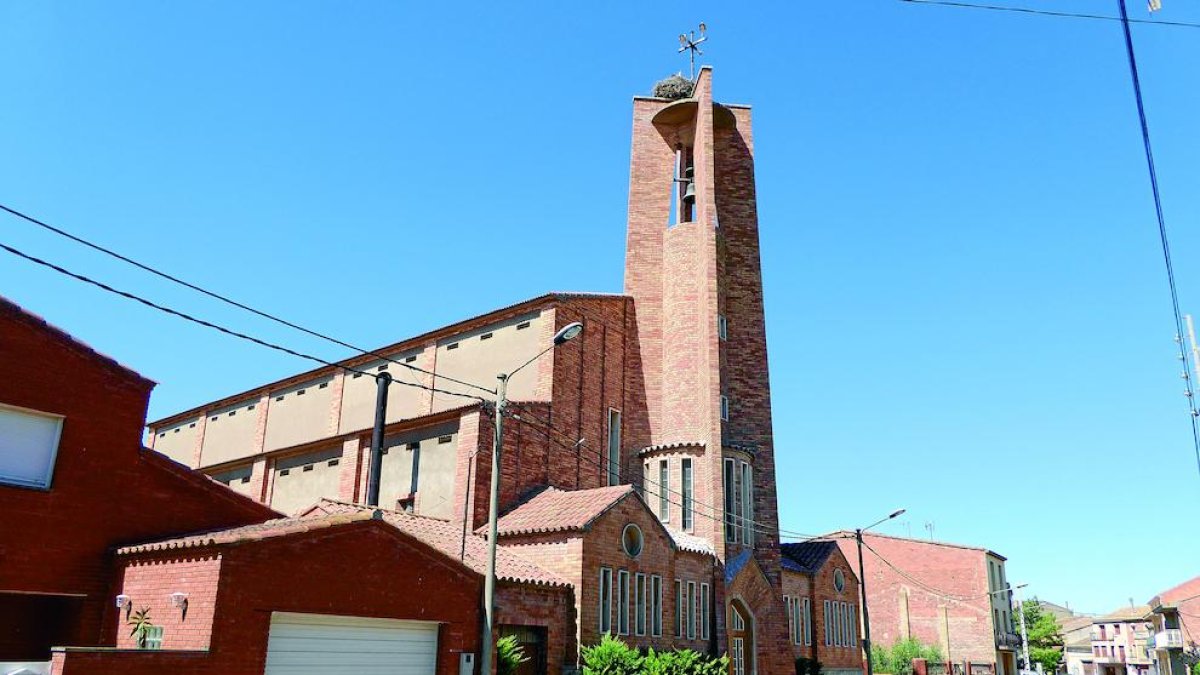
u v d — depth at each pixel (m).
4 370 14.97
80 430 15.91
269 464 36.09
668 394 34.94
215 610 13.58
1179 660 66.88
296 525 15.55
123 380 16.75
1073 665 109.12
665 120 39.34
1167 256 13.55
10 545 14.62
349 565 15.91
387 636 16.72
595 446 32.31
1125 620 98.69
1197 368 19.12
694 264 36.00
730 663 28.23
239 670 13.77
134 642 14.58
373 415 36.88
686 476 32.09
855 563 59.56
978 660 54.09
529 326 32.41
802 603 38.84
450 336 35.38
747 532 32.56
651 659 21.61
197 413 46.84
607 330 34.50
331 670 15.48
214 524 17.83
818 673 36.75
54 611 15.82
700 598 27.48
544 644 21.45
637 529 25.00
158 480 17.03
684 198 38.59
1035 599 90.25
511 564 22.31
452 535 23.44
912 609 56.97
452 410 28.06
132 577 15.33
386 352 37.88
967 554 56.69
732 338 37.81
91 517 15.80
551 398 30.44
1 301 14.98
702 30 41.47
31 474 15.20
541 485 29.05
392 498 29.55
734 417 36.44
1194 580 65.94
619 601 23.55
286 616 14.84
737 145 40.78
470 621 18.50
